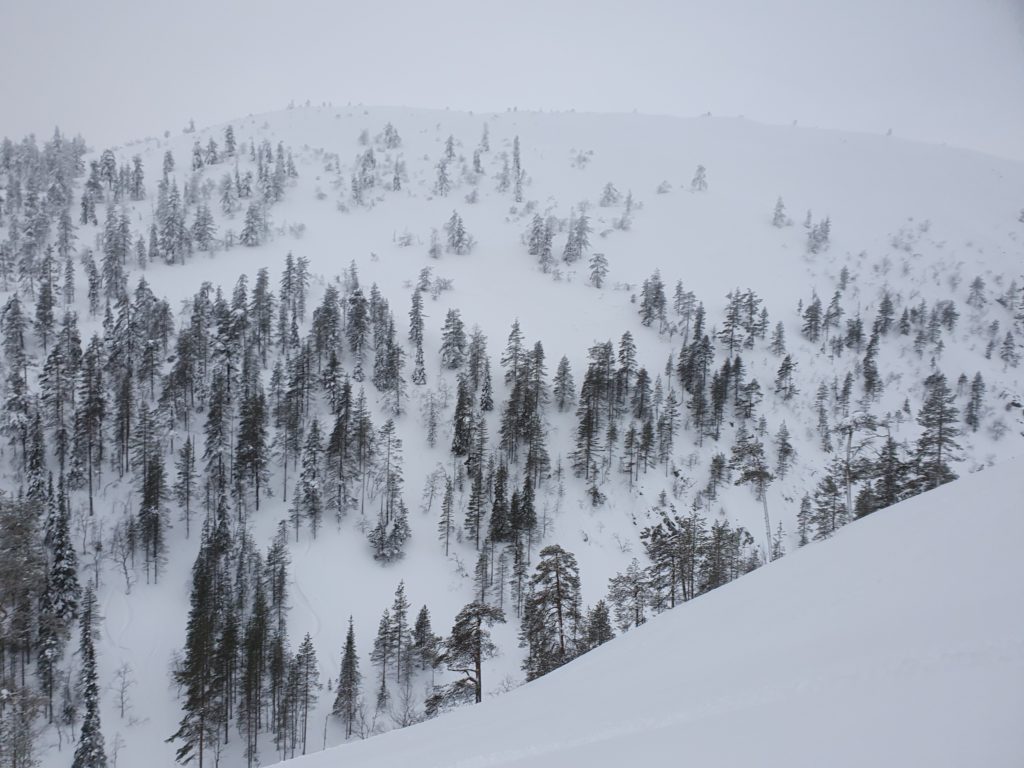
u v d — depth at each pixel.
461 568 68.06
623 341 93.56
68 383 72.81
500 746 9.14
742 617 14.12
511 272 140.25
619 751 7.25
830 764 5.31
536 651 32.59
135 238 133.62
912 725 5.59
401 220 167.38
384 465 77.81
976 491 16.38
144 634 57.66
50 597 52.50
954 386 107.12
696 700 8.65
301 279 108.38
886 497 39.41
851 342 118.06
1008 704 5.44
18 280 107.81
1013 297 141.00
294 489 76.19
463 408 83.19
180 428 79.06
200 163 185.25
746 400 94.38
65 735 47.56
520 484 79.56
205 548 60.28
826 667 8.00
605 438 87.31
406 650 53.34
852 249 174.00
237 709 52.19
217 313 93.06
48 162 152.75
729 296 117.38
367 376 94.50
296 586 63.53
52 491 59.03
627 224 170.38
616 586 37.09
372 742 13.38
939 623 8.28
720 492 80.81
